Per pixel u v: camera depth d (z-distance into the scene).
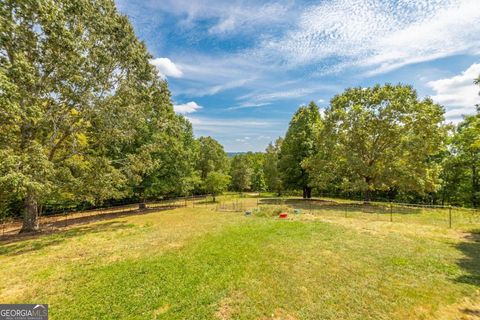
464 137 22.52
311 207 20.38
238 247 8.60
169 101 23.56
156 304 4.89
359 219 14.34
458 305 4.72
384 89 21.48
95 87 15.20
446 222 12.88
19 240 11.98
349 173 22.86
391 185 21.17
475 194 22.78
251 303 4.86
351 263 6.92
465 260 7.07
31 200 14.48
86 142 17.67
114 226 15.10
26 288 5.95
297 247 8.49
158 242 10.06
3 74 9.75
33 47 12.58
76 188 14.62
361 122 21.09
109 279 6.21
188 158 29.64
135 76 18.56
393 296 5.07
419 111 19.69
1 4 11.12
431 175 19.89
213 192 33.69
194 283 5.79
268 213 16.89
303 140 28.42
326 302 4.88
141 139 22.78
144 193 24.44
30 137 13.21
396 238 9.64
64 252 9.29
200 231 11.85
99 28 15.28
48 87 13.27
